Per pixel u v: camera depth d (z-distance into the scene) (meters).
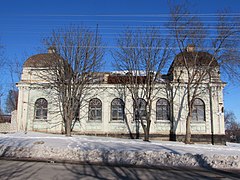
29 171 11.84
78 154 17.53
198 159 16.36
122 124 32.47
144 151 18.31
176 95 32.31
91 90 33.53
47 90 33.62
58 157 17.19
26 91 33.81
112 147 20.67
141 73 30.06
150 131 31.86
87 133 32.59
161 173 12.57
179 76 31.30
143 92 32.41
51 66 29.06
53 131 32.62
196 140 31.19
